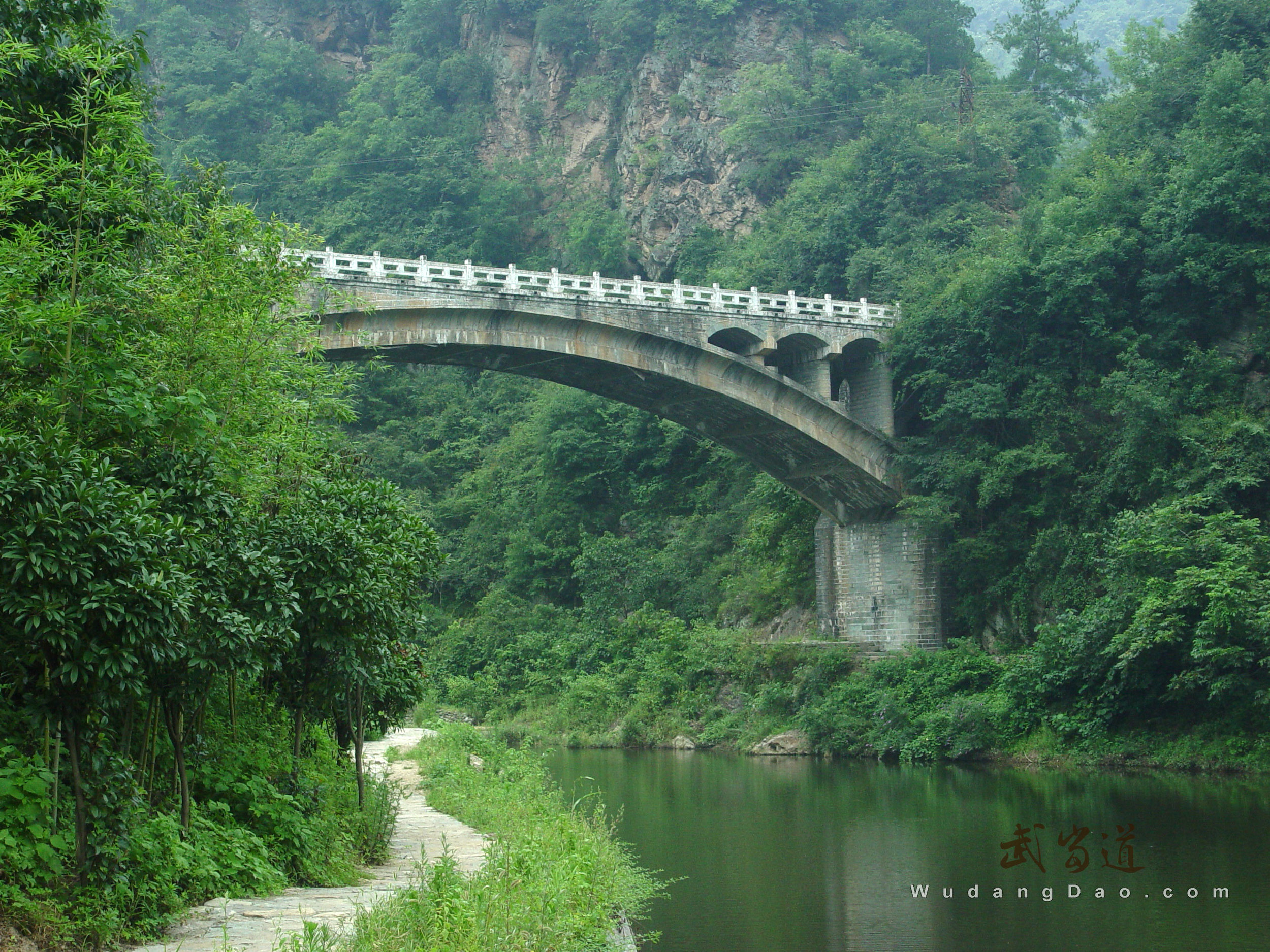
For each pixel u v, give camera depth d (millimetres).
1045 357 49750
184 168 94750
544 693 66312
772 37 96812
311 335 22281
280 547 15062
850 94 90812
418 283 41125
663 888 20969
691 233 91500
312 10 122438
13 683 10805
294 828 14586
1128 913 18953
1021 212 58156
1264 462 41000
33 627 10188
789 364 54094
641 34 101750
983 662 47188
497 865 12578
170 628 10961
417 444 93250
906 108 73750
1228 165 46000
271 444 17547
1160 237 47969
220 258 17453
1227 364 44969
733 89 94438
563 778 40406
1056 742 41156
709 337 48688
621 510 78312
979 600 51281
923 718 45969
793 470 55531
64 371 12938
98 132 15602
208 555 12797
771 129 89312
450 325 42406
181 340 15992
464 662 73500
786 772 42312
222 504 13867
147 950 10414
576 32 106375
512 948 10141
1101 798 31484
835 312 54219
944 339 51938
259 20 121062
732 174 90750
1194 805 29594
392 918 10305
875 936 17766
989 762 42750
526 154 106375
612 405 80625
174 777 13742
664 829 27891
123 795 11586
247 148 110000
